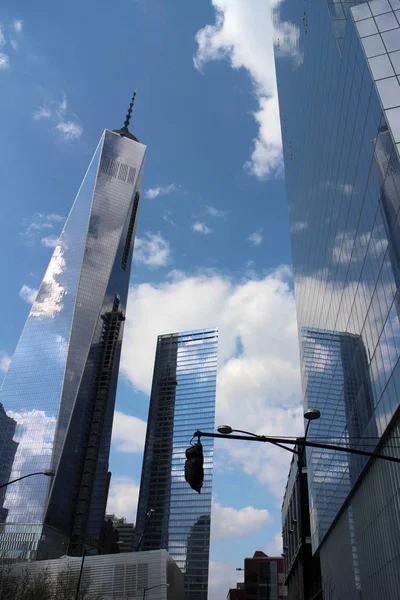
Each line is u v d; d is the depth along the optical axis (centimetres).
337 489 6234
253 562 19900
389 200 4097
